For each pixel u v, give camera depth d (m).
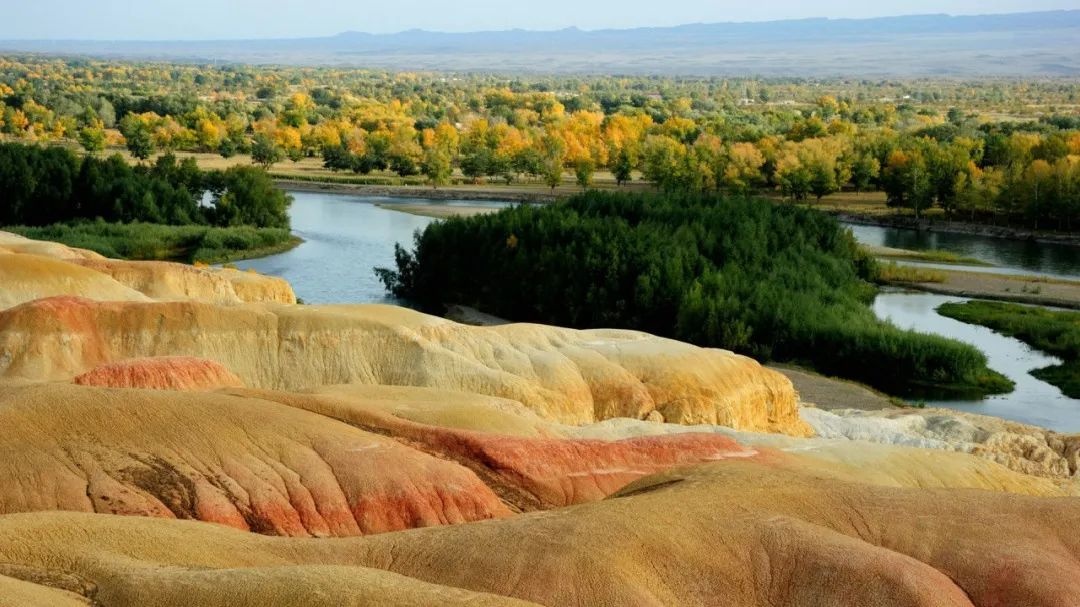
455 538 27.03
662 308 85.88
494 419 44.38
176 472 33.78
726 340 80.19
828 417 62.66
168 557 25.50
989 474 47.12
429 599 22.19
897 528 28.91
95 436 34.41
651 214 101.25
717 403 57.44
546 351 58.47
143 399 36.16
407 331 56.09
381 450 36.72
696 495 29.14
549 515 28.27
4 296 57.72
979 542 28.52
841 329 78.38
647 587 25.61
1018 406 69.50
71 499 32.03
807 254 97.19
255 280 71.50
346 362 54.59
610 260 89.50
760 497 29.55
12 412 34.47
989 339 84.94
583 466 40.28
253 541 27.44
